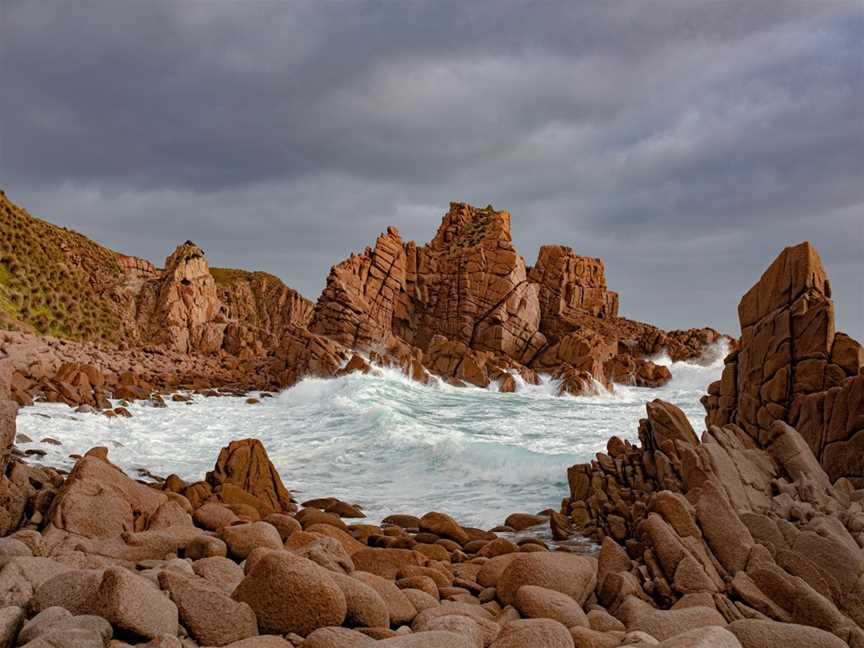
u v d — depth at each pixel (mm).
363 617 6875
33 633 5395
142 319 63094
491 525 14586
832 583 8758
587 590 8859
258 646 5918
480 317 61125
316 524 11844
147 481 16203
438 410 34000
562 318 68250
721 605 8203
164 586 6547
